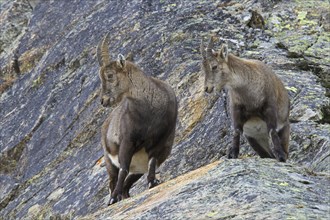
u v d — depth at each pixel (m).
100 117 30.22
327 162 21.36
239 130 19.17
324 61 29.64
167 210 14.76
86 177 27.66
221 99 26.67
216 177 15.80
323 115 24.84
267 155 19.92
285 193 14.55
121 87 20.27
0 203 30.62
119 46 32.78
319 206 13.91
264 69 19.55
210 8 33.75
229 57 19.50
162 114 20.58
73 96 32.47
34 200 28.88
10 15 42.03
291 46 30.94
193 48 30.36
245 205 13.95
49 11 40.34
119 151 20.45
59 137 31.27
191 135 26.45
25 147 32.66
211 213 13.95
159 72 29.92
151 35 32.09
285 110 20.14
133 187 24.86
